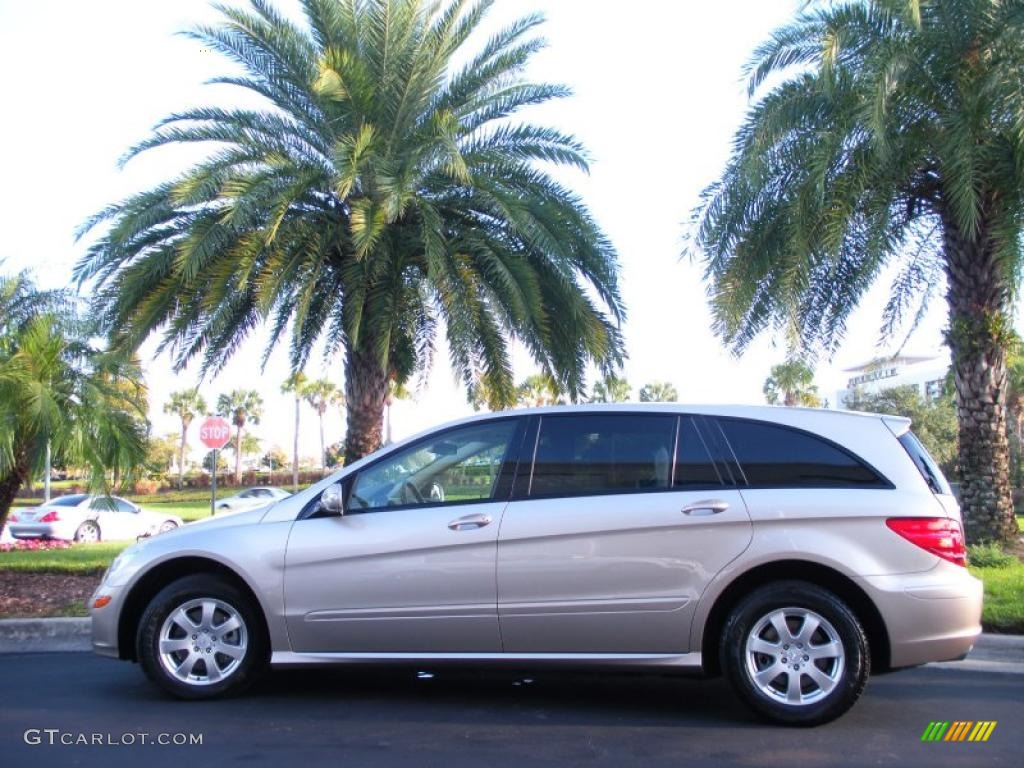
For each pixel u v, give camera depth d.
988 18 10.30
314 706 5.98
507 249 12.42
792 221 11.20
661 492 5.70
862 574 5.41
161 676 6.00
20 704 6.08
